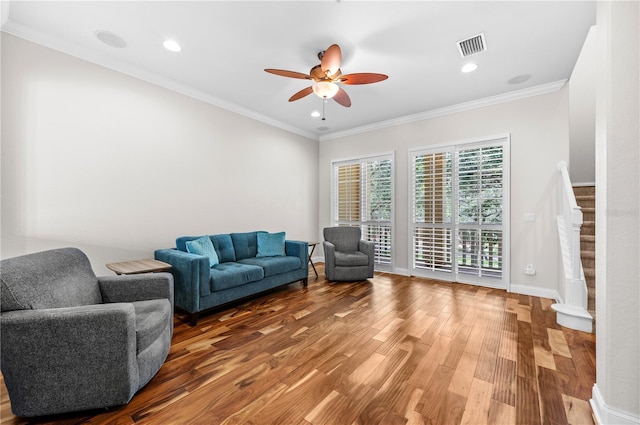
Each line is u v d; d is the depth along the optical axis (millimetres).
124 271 2479
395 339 2309
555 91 3375
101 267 2822
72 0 2043
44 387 1369
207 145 3807
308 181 5586
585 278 2830
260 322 2684
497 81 3309
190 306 2625
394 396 1598
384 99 3863
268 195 4734
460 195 4102
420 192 4473
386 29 2365
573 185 4160
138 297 2082
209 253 3287
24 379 1347
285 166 5066
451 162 4176
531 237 3537
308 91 2895
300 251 3941
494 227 3830
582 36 2445
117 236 2943
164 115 3340
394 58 2812
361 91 3602
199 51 2732
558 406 1502
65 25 2340
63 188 2592
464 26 2320
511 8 2109
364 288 3887
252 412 1473
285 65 2994
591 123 4191
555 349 2115
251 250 4008
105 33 2453
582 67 3881
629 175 1296
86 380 1415
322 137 5781
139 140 3119
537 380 1731
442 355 2045
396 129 4750
